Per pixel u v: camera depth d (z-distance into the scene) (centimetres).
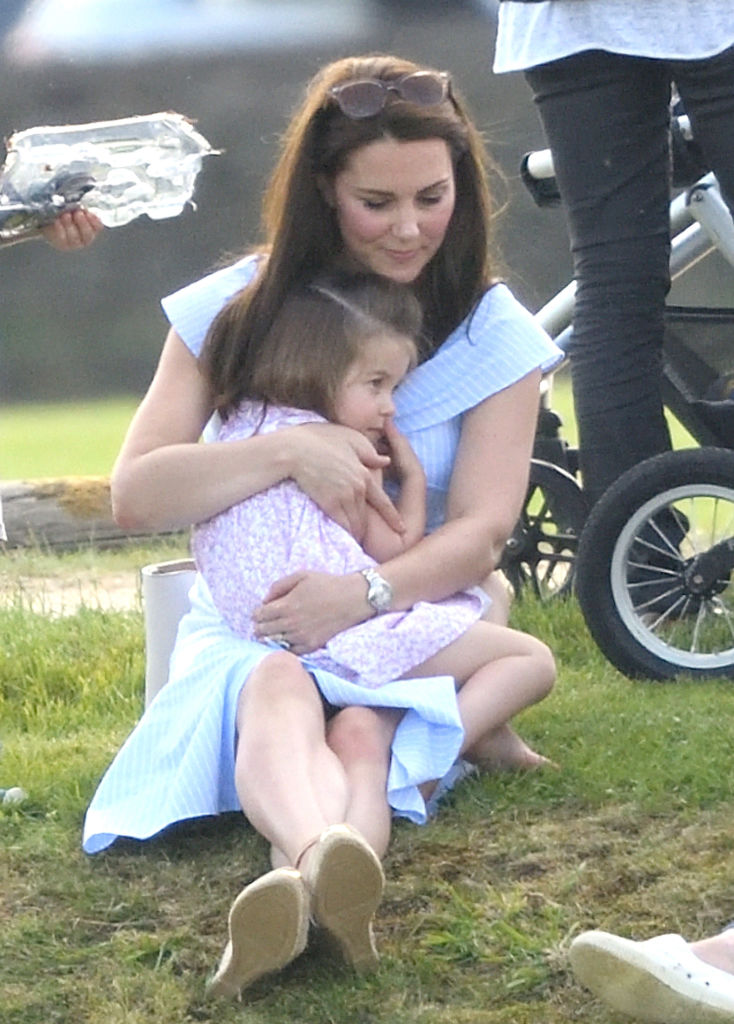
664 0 1602
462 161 1346
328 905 1047
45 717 1703
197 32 7762
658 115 1684
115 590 2425
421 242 1311
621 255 1709
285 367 1304
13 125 7650
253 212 7412
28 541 2780
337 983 1076
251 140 7594
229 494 1287
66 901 1193
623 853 1220
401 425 1354
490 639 1297
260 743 1149
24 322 7494
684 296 4728
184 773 1233
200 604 1341
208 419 1373
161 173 1346
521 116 7025
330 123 1298
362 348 1296
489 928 1122
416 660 1266
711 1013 993
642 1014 1009
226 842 1267
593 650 1825
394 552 1300
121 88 7725
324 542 1272
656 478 1645
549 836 1248
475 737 1284
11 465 4541
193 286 1391
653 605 1705
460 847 1233
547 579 2006
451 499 1344
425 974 1080
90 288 7506
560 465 1956
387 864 1212
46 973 1105
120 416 6450
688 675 1655
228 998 1062
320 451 1277
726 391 1869
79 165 1316
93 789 1380
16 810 1351
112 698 1767
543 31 1666
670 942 1018
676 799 1298
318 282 1335
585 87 1669
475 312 1371
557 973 1075
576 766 1369
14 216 1309
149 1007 1061
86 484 2830
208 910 1169
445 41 7756
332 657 1248
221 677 1241
